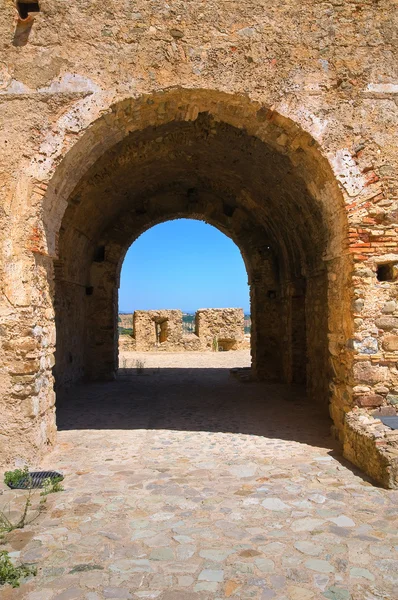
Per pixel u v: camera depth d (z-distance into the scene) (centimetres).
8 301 470
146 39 506
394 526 338
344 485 414
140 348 1831
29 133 493
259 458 494
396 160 514
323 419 664
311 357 821
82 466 473
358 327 500
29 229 480
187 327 2252
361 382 499
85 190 804
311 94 516
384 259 504
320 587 265
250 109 525
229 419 675
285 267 954
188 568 286
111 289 1052
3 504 381
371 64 523
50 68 500
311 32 521
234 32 515
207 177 927
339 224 531
